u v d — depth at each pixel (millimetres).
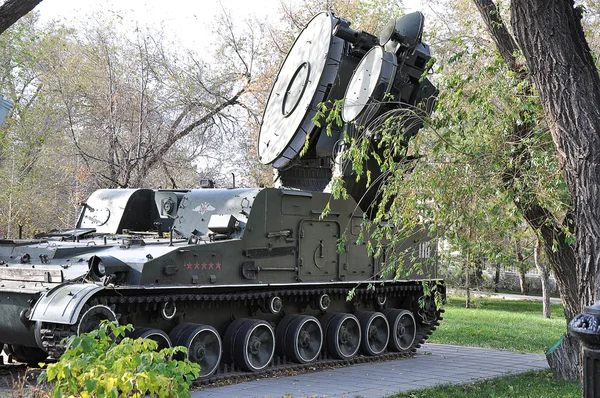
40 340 10812
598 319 6117
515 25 8625
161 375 6082
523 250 26000
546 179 10117
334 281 14836
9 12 10383
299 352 14438
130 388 5988
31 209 30250
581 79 8320
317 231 14594
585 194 8273
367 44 15008
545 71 8430
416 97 14422
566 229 10102
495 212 10188
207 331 12734
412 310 17531
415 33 14289
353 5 29594
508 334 22500
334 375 13805
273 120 16234
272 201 13672
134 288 11070
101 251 12633
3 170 30438
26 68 30766
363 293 16156
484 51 11008
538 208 11672
